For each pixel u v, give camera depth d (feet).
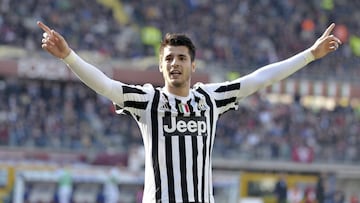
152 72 324.19
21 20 338.54
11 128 279.49
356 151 328.29
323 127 341.62
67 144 285.02
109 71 320.09
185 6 386.11
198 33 375.45
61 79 308.81
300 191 288.92
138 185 256.11
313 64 357.41
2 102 297.33
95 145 287.07
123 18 365.40
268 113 334.44
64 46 59.47
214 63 351.05
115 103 61.72
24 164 247.91
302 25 403.13
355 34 409.28
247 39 381.40
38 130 286.66
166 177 60.59
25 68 306.35
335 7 420.36
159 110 61.21
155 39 356.18
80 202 249.96
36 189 247.70
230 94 63.72
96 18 358.43
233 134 315.99
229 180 263.29
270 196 291.58
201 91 62.90
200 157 61.16
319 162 314.96
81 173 249.96
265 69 65.21
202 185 61.11
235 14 391.86
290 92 343.26
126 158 280.92
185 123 61.36
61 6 355.15
